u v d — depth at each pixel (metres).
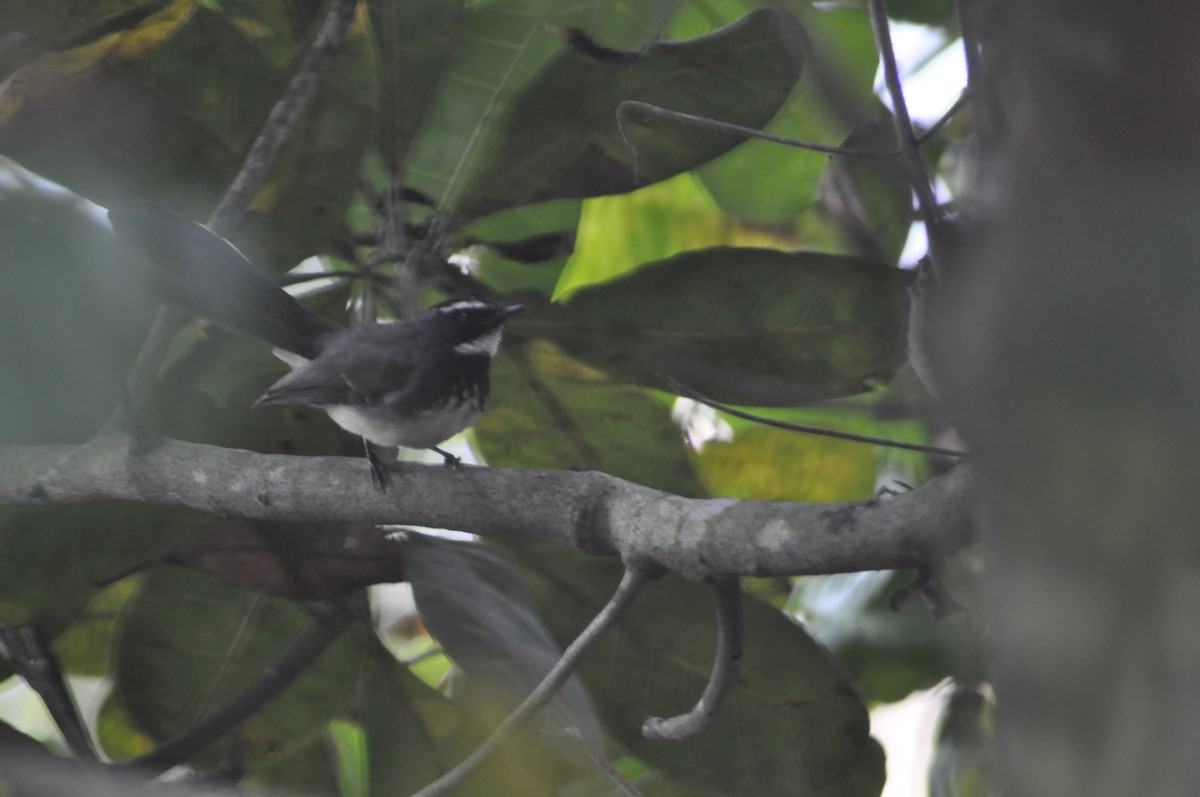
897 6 9.31
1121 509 1.88
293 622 8.38
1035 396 1.97
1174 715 1.79
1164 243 1.84
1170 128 1.83
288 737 8.09
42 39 7.25
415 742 8.02
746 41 7.73
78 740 7.05
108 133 7.30
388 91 7.88
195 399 7.59
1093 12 1.85
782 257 7.72
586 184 7.88
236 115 7.47
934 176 9.04
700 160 7.86
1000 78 2.12
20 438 6.32
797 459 9.63
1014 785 1.93
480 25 8.54
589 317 7.96
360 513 6.11
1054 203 1.95
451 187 8.54
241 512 6.38
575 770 8.27
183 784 7.36
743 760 7.55
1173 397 1.86
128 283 6.32
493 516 5.83
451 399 7.84
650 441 8.61
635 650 7.77
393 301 8.55
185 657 8.28
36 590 7.03
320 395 7.60
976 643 3.95
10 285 5.71
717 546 4.82
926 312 4.62
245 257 7.41
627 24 7.88
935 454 4.39
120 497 6.60
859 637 8.95
